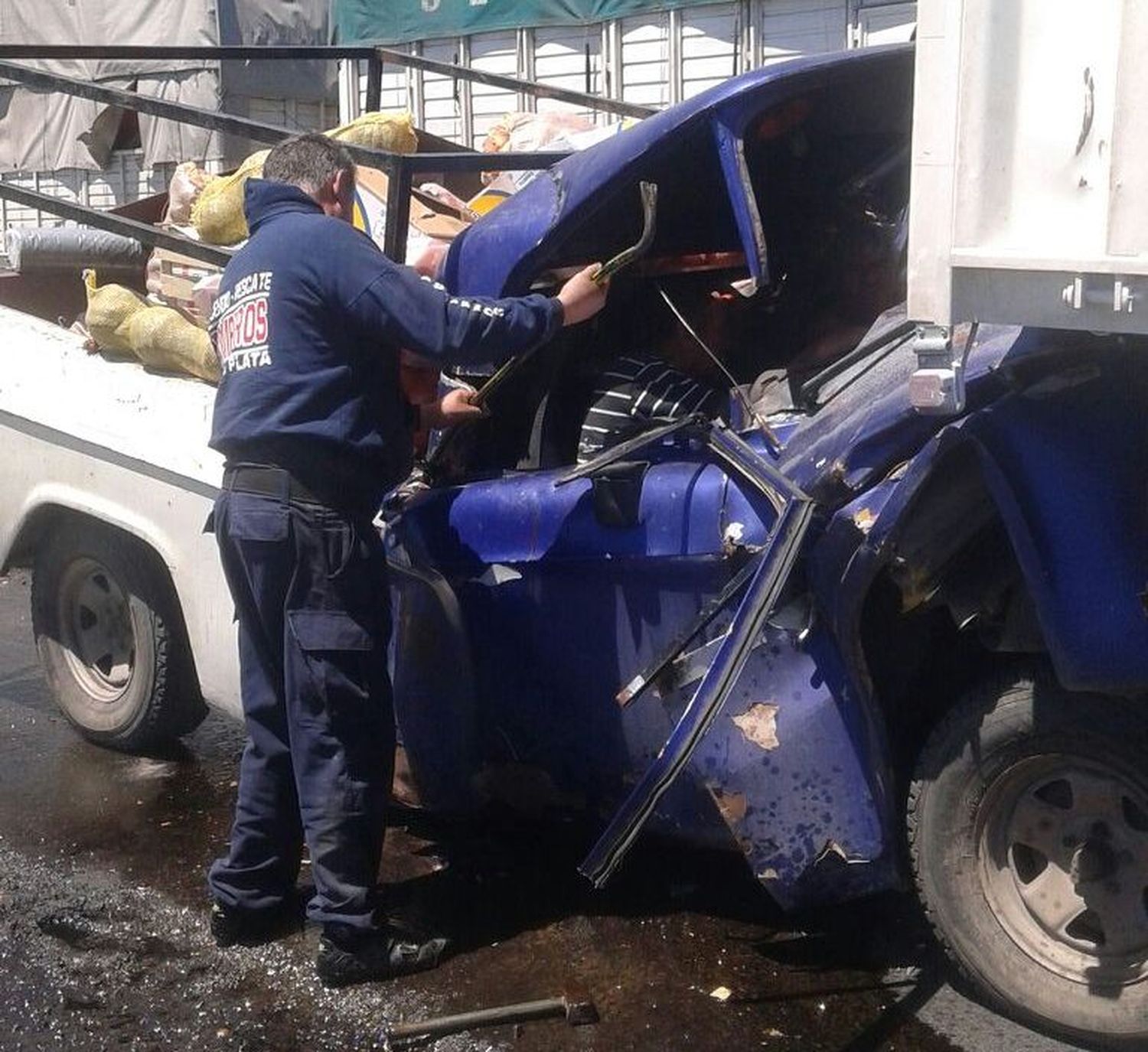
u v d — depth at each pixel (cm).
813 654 312
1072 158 230
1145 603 275
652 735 341
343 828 340
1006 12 234
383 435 338
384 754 348
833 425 312
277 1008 334
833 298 376
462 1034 319
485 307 324
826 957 346
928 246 248
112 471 452
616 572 339
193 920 376
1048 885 307
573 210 347
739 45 1110
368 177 458
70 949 363
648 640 337
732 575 320
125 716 484
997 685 303
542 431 380
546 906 376
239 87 1428
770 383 354
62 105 1564
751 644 303
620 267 335
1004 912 311
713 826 341
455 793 379
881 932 356
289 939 365
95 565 484
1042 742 297
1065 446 280
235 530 335
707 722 308
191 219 483
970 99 240
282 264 333
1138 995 295
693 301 380
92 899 389
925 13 243
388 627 348
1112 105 224
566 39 1210
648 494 330
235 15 1415
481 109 1277
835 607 303
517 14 1227
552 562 347
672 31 1145
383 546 348
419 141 571
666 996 331
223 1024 329
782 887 324
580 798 369
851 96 369
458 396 364
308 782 340
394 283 326
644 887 384
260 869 361
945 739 309
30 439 472
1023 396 284
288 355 331
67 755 493
